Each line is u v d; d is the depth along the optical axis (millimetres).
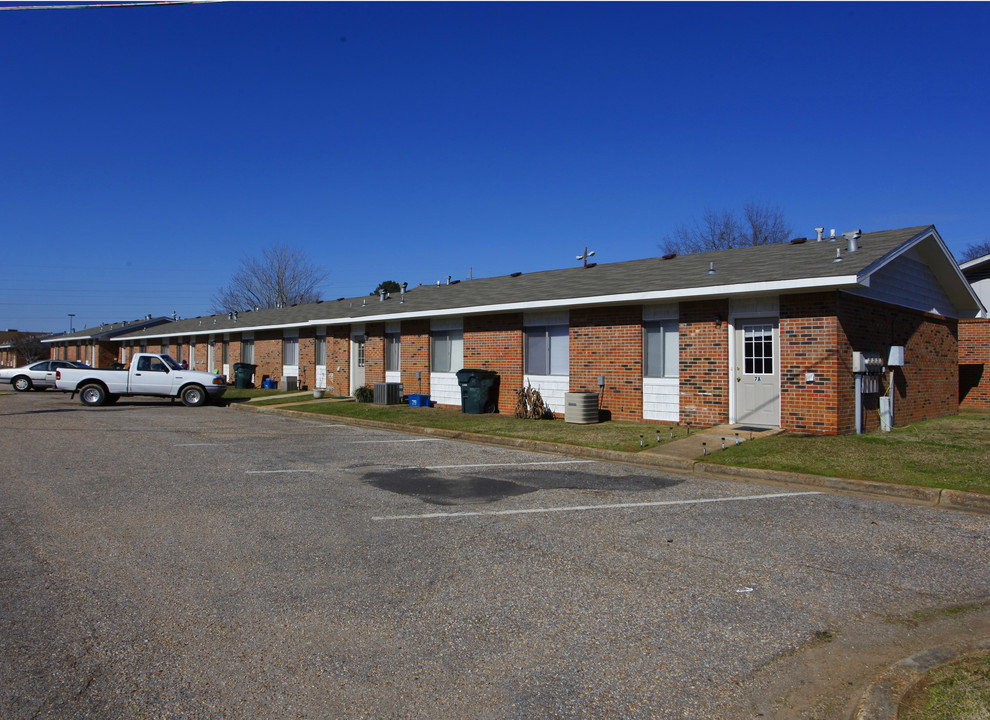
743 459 10445
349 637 4305
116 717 3357
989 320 19391
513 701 3539
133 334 48969
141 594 5035
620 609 4754
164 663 3939
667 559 5859
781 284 12438
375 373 23922
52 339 64062
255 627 4453
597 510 7660
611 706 3492
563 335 17375
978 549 6145
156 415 20172
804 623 4520
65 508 7719
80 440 13836
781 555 5969
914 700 3494
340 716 3389
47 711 3404
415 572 5539
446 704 3508
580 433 13695
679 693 3629
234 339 36094
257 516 7379
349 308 28047
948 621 4566
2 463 10867
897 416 14625
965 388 19859
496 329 18953
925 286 16438
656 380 15297
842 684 3746
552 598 4965
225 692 3617
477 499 8250
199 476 9773
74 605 4812
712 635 4332
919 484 8539
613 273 18609
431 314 20141
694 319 14523
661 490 8812
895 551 6082
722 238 44688
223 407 23781
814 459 10227
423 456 11789
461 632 4383
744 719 3395
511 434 13844
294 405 22312
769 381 13461
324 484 9188
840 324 12586
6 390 33219
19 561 5789
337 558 5906
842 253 13680
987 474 8992
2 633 4332
